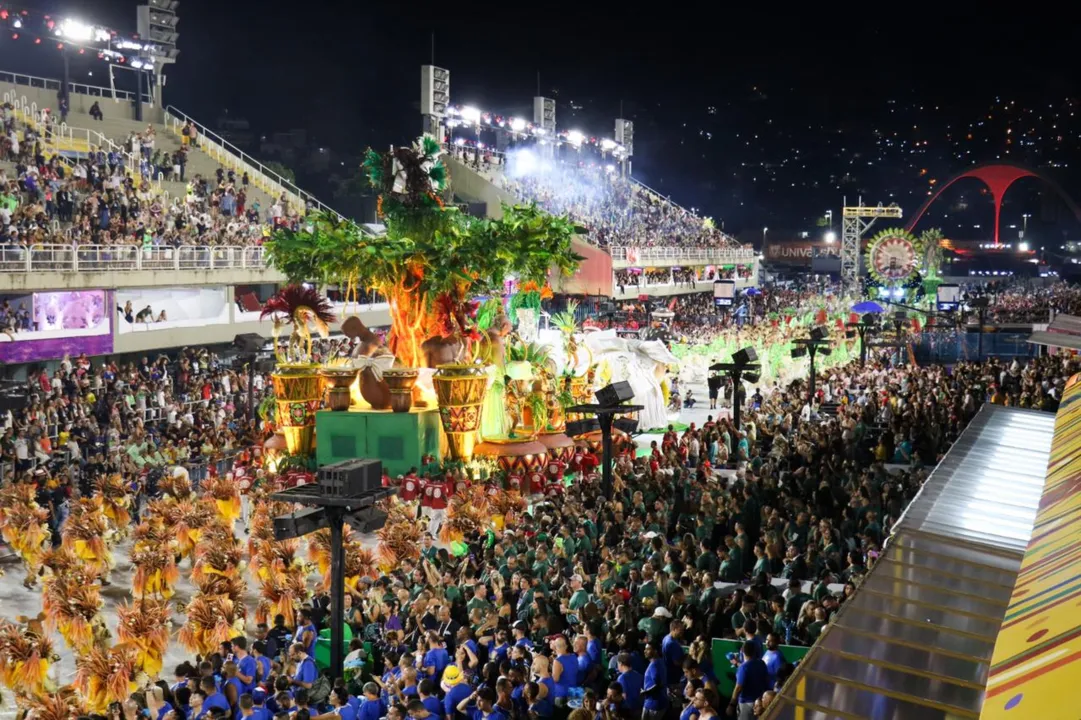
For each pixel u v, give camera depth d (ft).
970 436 57.93
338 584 51.11
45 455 100.27
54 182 143.84
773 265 585.63
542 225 109.70
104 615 73.72
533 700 43.45
